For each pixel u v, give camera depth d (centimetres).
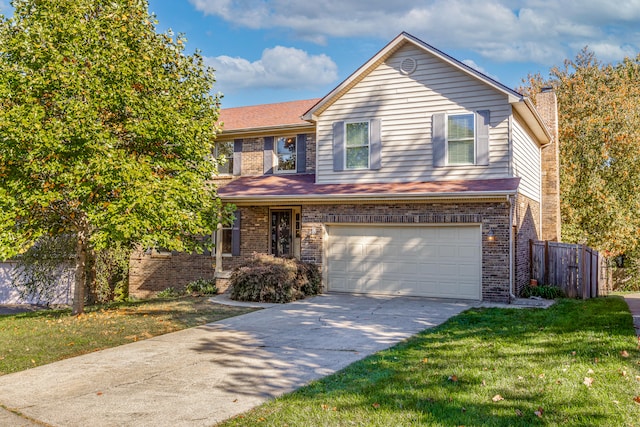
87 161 1018
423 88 1523
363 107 1605
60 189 1055
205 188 1270
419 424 479
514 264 1383
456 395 554
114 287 1959
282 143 1927
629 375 597
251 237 1834
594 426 457
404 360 725
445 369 658
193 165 1224
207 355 805
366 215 1488
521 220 1517
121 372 718
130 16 1150
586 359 675
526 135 1673
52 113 1030
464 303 1312
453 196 1329
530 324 968
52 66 975
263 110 2142
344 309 1240
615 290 2522
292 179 1788
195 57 1262
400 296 1457
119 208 1001
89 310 1370
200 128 1156
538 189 1983
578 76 2628
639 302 1376
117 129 1105
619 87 2617
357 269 1519
